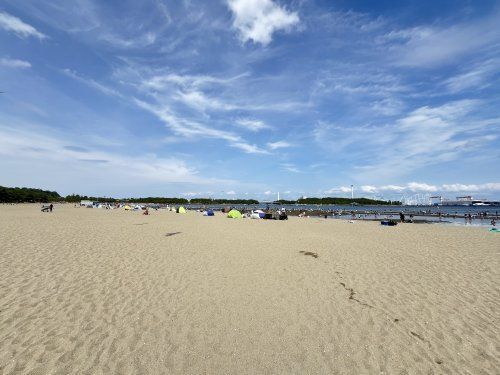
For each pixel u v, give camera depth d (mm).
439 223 42031
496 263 12641
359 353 5508
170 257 12680
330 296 8383
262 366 5027
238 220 40094
